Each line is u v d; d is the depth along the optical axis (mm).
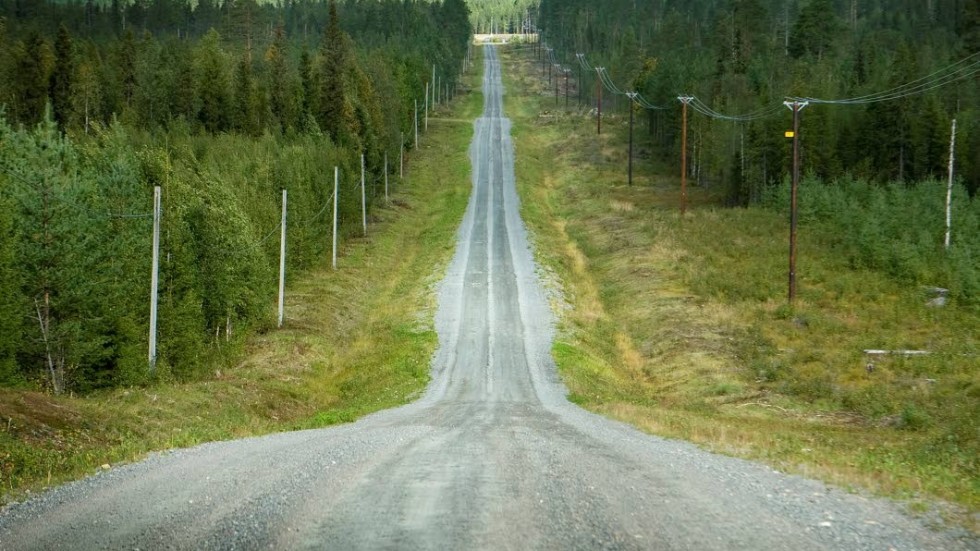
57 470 13633
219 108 81875
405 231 78375
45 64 75688
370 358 40375
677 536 8258
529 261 62719
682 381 35656
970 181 74188
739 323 43688
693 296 49531
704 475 11992
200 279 36844
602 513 9234
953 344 38312
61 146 35188
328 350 41312
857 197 70062
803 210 67312
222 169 50531
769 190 78625
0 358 25609
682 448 15797
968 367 34188
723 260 57000
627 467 12633
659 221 71625
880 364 35719
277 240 51812
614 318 49219
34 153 33125
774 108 82438
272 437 18969
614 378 37094
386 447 15266
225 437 19234
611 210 80188
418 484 11062
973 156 74250
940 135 73000
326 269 60719
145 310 32219
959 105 80812
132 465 13891
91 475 13016
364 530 8547
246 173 53875
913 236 57500
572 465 12781
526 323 45969
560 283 56469
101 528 9242
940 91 82062
